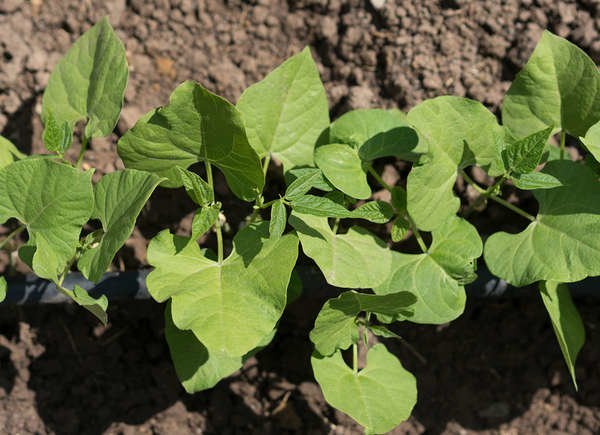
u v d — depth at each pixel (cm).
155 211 100
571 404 102
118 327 101
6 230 100
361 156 93
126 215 86
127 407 101
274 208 87
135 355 102
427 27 101
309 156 94
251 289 88
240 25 103
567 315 94
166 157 90
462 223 93
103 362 101
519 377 103
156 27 103
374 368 94
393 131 94
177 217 101
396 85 100
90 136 93
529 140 88
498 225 101
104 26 93
